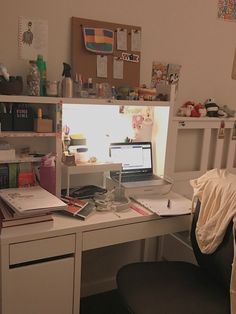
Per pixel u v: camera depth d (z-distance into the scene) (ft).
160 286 4.88
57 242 4.86
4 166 5.52
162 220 5.72
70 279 5.08
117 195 6.03
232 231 4.48
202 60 7.70
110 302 7.12
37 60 5.61
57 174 5.76
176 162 8.00
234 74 8.23
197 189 5.23
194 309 4.43
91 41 6.22
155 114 7.11
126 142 6.82
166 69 7.26
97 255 7.30
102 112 6.72
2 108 5.41
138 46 6.76
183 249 7.02
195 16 7.34
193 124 7.64
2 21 5.55
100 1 6.24
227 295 4.75
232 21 7.88
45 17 5.84
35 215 4.71
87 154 6.09
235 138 8.41
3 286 4.56
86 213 5.32
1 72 5.23
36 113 5.70
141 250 7.74
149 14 6.79
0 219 4.64
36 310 4.88
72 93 5.72
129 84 6.77
